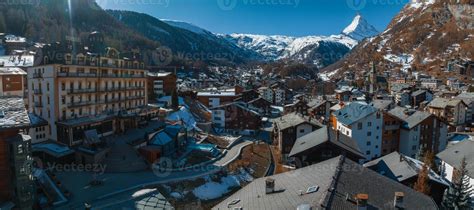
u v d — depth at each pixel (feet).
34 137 173.17
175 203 130.11
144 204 73.46
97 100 208.23
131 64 246.88
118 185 133.39
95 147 167.73
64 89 182.50
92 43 245.65
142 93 263.08
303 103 385.91
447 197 110.11
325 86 655.76
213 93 435.94
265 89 531.91
